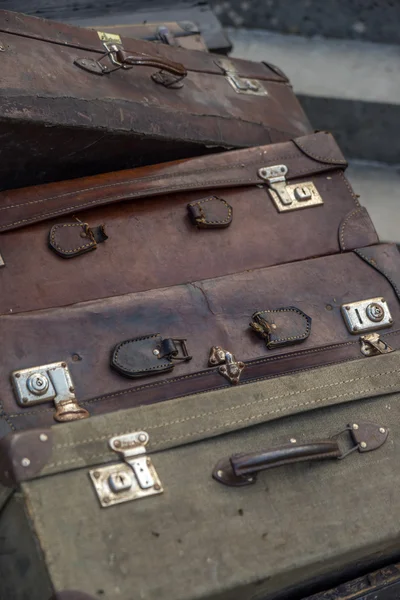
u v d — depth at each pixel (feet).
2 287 4.36
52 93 4.49
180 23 5.60
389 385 4.33
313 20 6.44
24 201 4.51
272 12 6.42
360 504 4.09
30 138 4.47
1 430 4.12
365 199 6.02
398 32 6.46
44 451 3.92
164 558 3.86
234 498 4.00
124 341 4.33
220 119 4.96
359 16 6.41
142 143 4.74
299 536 4.00
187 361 4.39
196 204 4.70
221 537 3.93
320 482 4.10
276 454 4.00
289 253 4.75
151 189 4.67
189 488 3.98
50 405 4.20
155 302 4.44
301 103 6.14
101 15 5.72
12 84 4.41
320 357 4.54
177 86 4.93
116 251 4.56
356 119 6.14
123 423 4.03
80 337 4.31
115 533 3.86
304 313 4.58
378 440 4.22
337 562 4.06
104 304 4.38
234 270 4.67
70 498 3.88
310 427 4.20
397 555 4.30
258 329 4.47
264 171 4.87
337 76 6.23
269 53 6.37
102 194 4.61
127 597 3.78
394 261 4.80
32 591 3.87
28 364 4.22
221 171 4.82
